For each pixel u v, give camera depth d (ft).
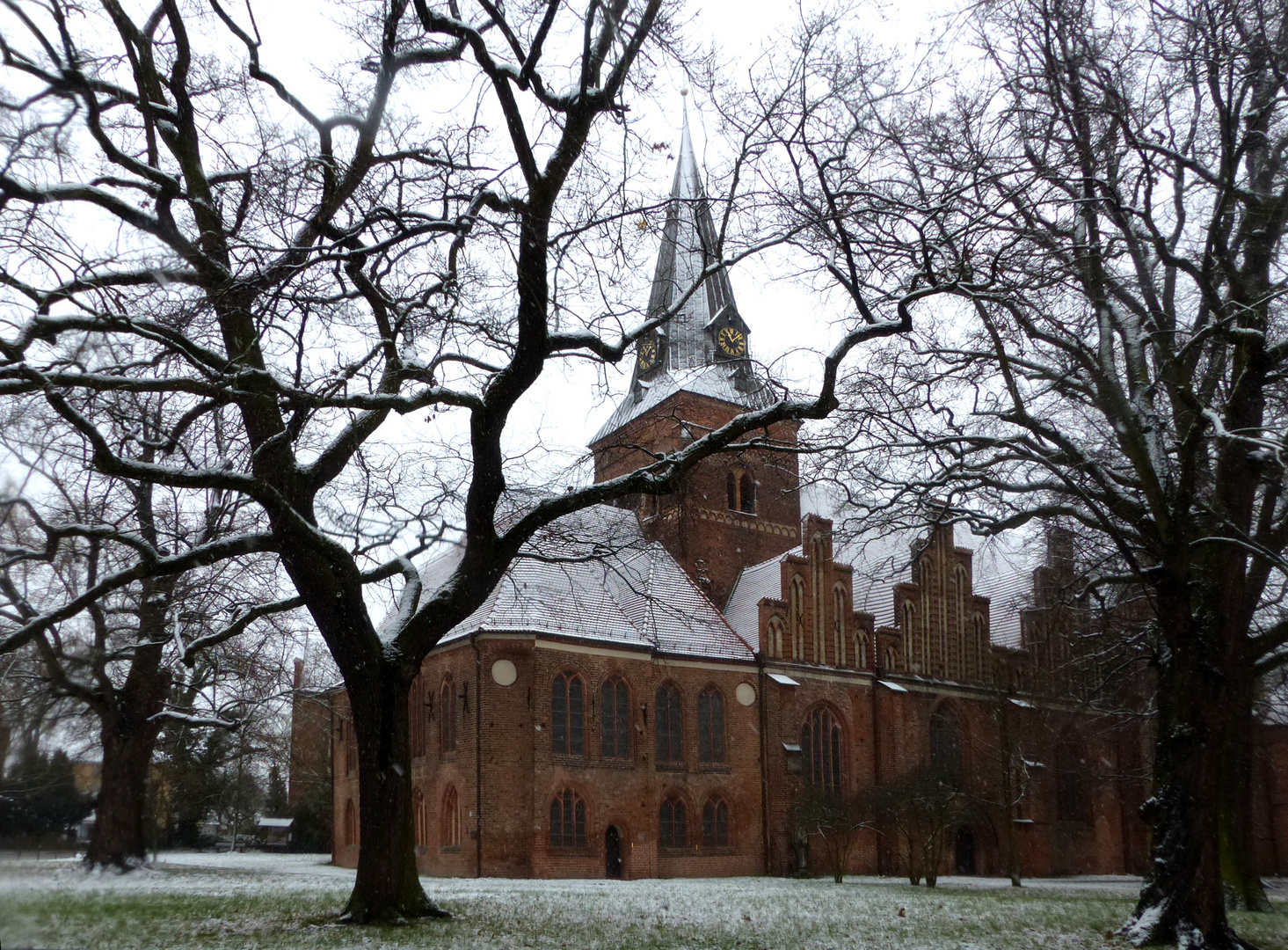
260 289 50.14
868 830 175.83
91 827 35.65
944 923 65.05
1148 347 74.28
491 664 148.36
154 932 48.57
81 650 32.45
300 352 52.21
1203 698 56.18
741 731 169.68
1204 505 61.11
